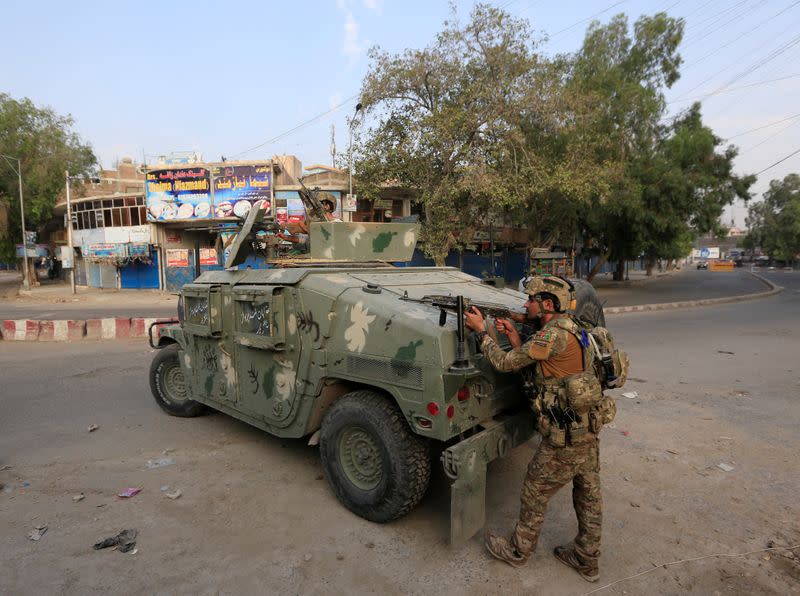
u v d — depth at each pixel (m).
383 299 3.42
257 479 4.15
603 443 4.89
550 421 2.73
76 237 28.84
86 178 30.48
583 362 2.73
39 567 2.98
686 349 9.59
